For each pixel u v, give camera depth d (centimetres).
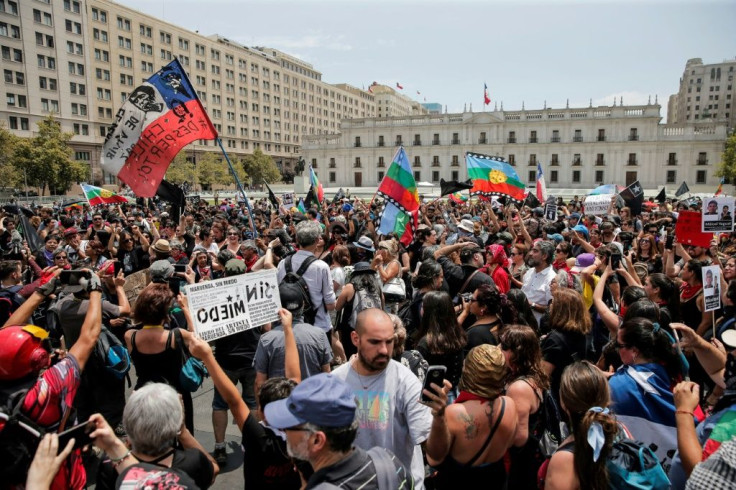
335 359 521
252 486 278
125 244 895
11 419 234
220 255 686
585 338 423
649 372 321
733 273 529
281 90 11519
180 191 937
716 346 360
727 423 250
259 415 325
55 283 323
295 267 510
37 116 6719
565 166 7531
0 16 6219
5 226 1076
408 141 8469
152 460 232
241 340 470
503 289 659
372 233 1099
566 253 715
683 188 2675
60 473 247
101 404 412
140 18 8081
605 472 233
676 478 287
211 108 9506
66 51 7050
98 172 7650
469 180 1237
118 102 7838
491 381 278
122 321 486
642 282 682
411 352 384
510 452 328
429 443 262
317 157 9200
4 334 243
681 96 16800
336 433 199
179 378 386
